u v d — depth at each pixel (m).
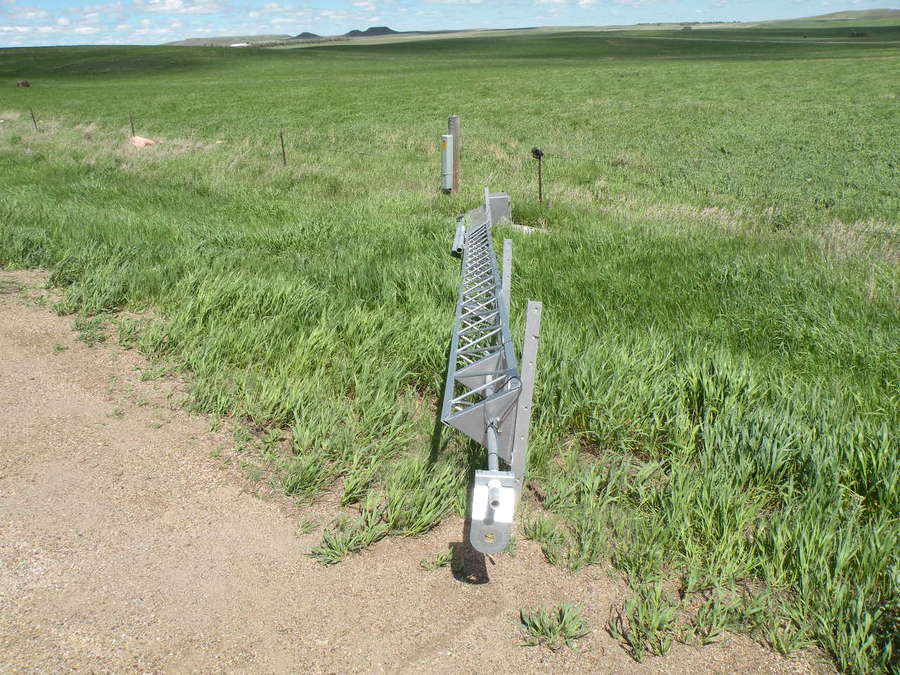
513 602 2.71
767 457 3.47
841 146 21.61
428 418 4.11
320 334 4.96
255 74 78.81
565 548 3.04
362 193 12.88
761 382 4.41
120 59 102.75
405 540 3.07
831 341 5.06
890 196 14.12
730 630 2.61
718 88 44.69
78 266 6.46
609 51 119.06
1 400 4.11
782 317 5.56
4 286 6.10
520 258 7.42
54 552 2.81
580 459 3.85
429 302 5.79
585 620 2.62
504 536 2.39
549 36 197.00
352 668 2.33
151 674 2.25
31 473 3.38
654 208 11.61
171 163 16.20
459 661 2.39
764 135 24.44
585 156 19.50
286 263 7.04
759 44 126.44
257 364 4.66
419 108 35.69
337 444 3.67
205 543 2.95
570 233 8.95
